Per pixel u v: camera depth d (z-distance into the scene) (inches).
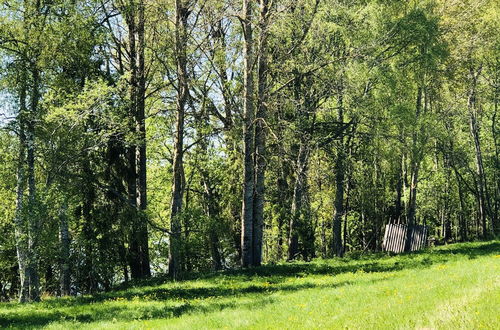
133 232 1093.1
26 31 938.1
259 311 543.5
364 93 1123.9
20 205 976.3
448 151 1856.5
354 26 1080.2
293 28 1056.8
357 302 516.1
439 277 654.5
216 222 1066.7
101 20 1123.3
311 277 911.7
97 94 933.2
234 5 1000.2
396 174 1765.5
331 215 1611.7
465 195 2365.9
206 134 1253.1
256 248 1085.1
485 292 409.1
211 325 490.9
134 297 794.8
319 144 1144.2
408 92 1230.3
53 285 1144.2
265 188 1285.7
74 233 1087.6
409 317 351.6
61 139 954.7
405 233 1545.3
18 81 954.1
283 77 1157.1
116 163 1144.8
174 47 1019.9
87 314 665.0
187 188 1483.8
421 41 1168.2
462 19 1363.2
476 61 1494.8
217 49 1155.9
